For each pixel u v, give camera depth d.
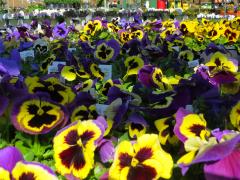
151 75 0.42
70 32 1.40
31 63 0.68
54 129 0.33
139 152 0.26
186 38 1.11
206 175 0.23
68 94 0.36
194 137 0.26
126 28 1.41
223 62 0.44
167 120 0.31
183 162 0.24
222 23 1.35
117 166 0.26
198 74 0.39
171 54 0.72
